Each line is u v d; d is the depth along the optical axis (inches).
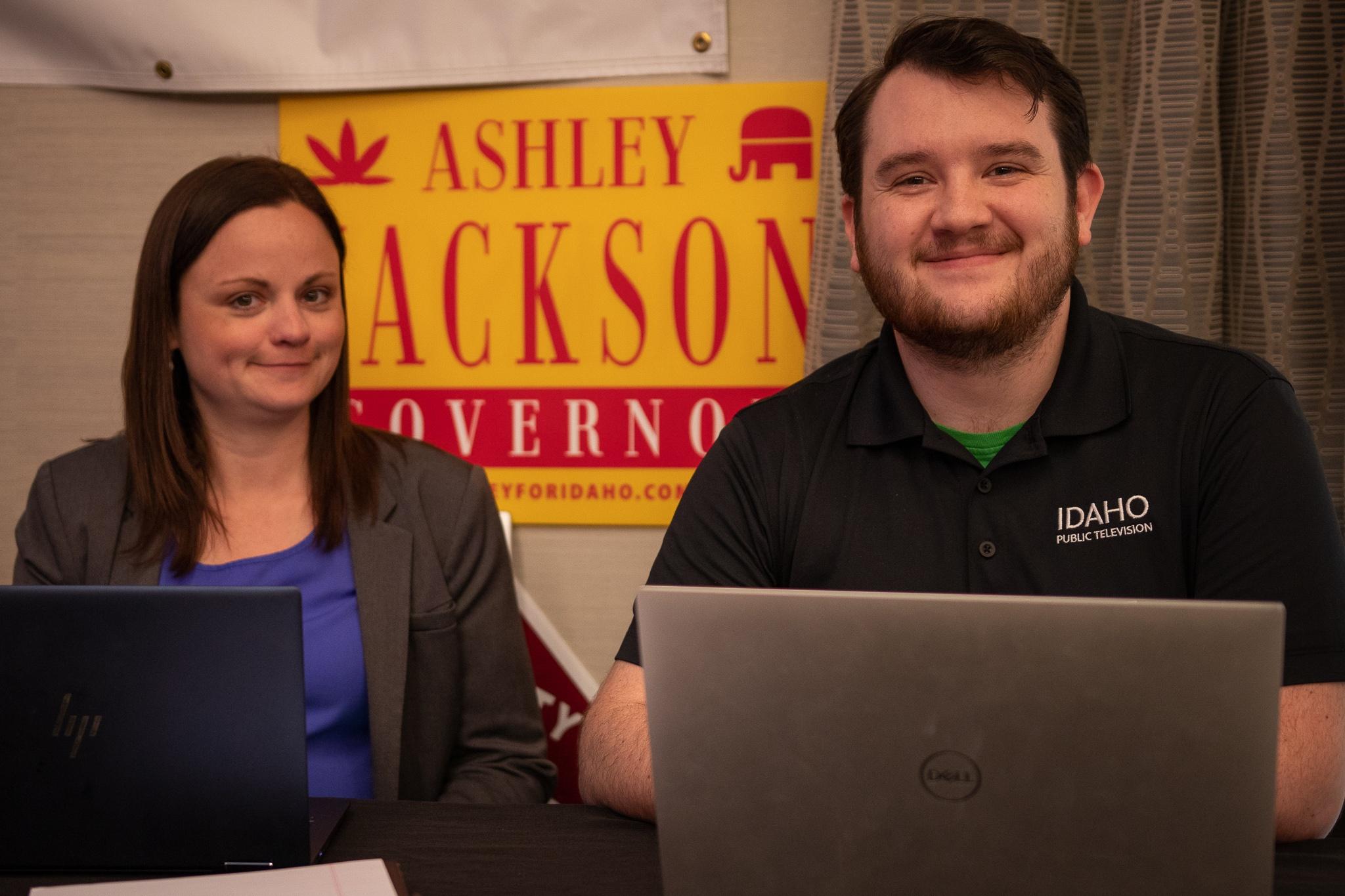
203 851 36.7
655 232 78.7
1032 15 68.9
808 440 53.0
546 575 82.3
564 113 78.5
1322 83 66.6
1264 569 44.5
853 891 30.4
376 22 78.0
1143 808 28.7
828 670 29.6
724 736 30.5
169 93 81.4
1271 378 48.3
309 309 61.3
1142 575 47.4
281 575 60.7
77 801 36.6
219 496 61.9
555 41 77.3
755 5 76.6
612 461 80.6
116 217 82.6
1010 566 48.4
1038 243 47.0
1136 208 68.8
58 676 36.2
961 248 47.1
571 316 80.0
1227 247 70.1
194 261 58.8
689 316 79.1
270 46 78.4
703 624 30.1
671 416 79.9
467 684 64.2
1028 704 28.8
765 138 77.3
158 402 60.3
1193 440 47.9
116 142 82.0
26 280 83.6
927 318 47.2
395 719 59.5
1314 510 44.8
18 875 37.1
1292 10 66.3
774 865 30.8
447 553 64.0
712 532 52.5
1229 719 28.0
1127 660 28.2
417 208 80.3
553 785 66.1
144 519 60.6
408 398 81.6
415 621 61.8
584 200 79.0
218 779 36.4
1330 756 40.0
